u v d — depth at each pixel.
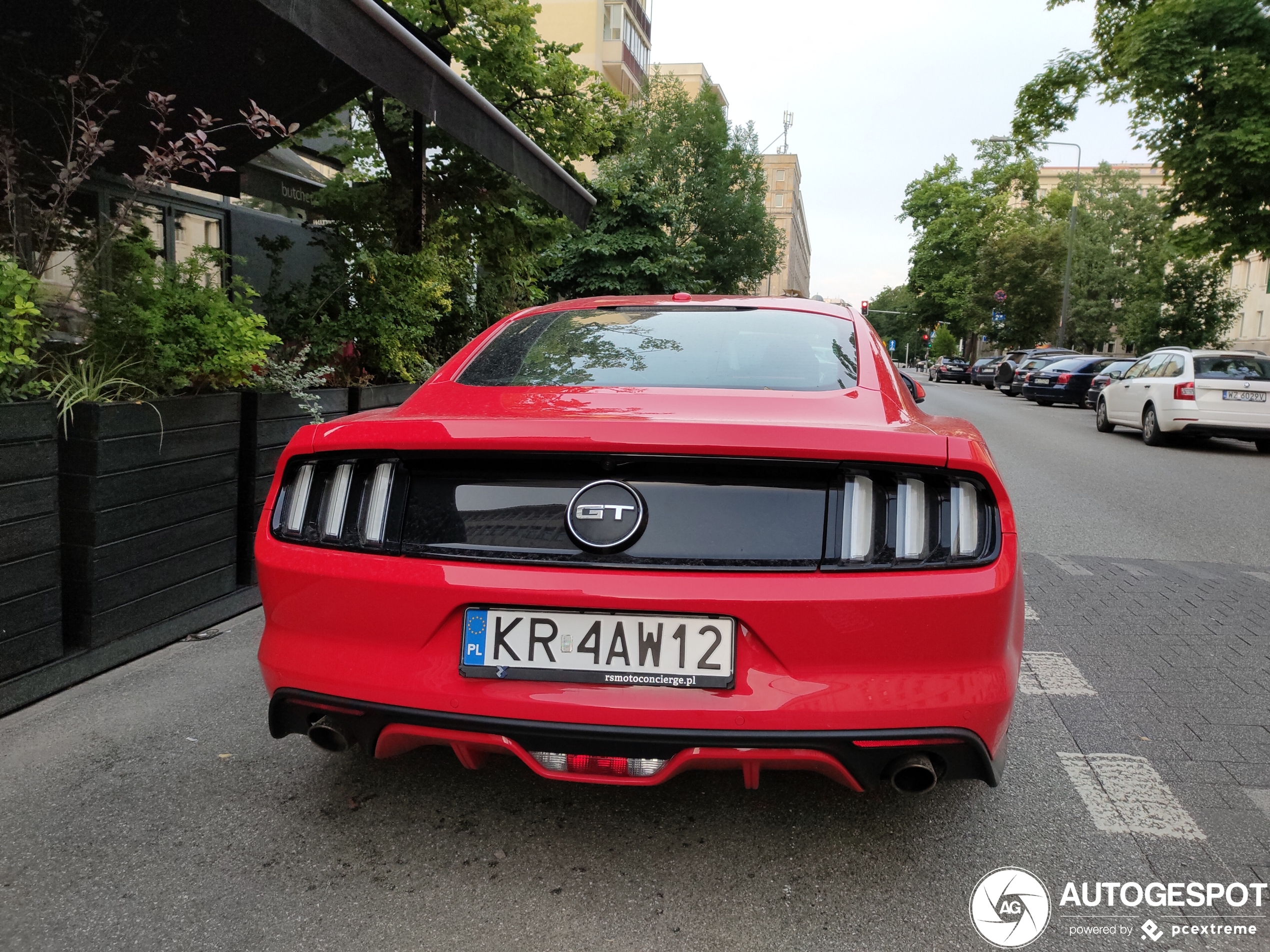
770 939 1.98
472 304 8.28
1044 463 11.53
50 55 4.50
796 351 2.74
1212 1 14.93
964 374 50.38
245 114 3.89
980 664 1.98
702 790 2.66
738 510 1.98
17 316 3.17
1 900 2.07
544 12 41.94
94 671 3.42
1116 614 4.66
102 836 2.35
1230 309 35.97
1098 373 24.64
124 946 1.92
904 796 2.65
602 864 2.26
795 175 109.81
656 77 36.44
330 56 5.05
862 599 1.91
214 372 3.99
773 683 1.93
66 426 3.36
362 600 2.07
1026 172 59.66
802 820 2.50
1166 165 16.08
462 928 2.00
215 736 2.95
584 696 1.96
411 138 7.66
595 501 2.00
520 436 2.00
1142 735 3.12
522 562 2.00
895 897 2.14
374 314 5.87
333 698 2.09
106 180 5.38
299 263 10.24
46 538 3.19
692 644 1.95
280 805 2.52
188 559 3.90
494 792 2.63
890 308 119.06
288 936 1.96
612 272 19.67
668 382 2.51
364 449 2.13
